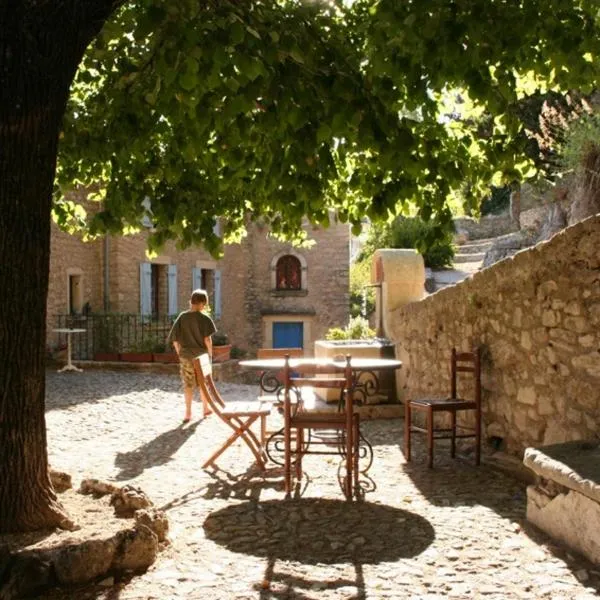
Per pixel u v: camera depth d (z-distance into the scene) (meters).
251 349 23.39
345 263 23.19
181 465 6.55
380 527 4.54
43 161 3.82
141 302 18.53
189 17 3.96
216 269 22.36
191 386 9.01
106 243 17.59
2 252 3.75
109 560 3.66
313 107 4.17
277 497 5.32
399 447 7.25
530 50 5.05
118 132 5.31
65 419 9.17
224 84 4.18
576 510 3.98
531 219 18.02
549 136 12.23
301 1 4.49
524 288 5.88
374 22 4.91
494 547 4.12
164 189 5.91
